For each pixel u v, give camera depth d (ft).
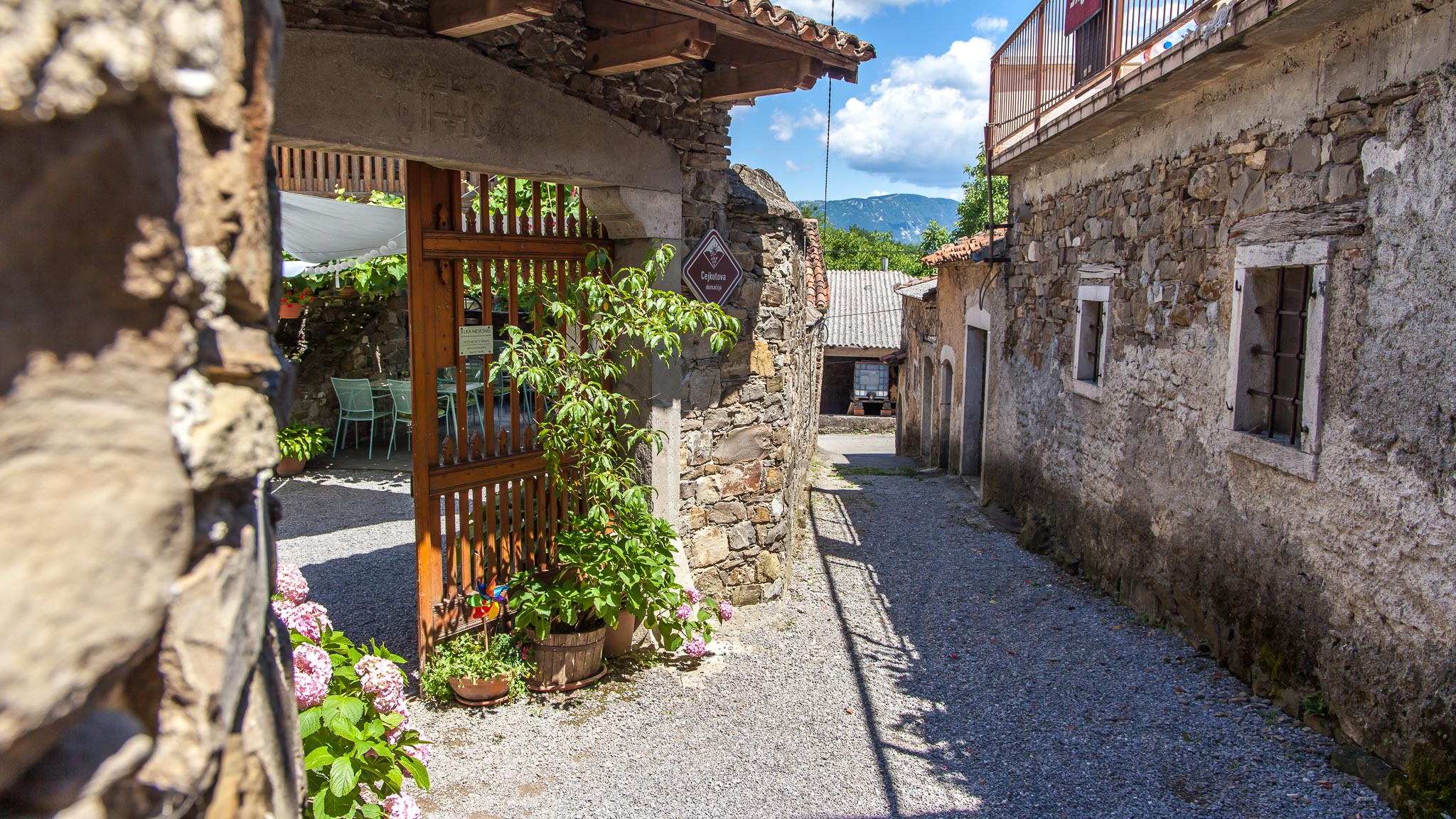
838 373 81.20
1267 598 14.12
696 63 16.35
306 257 23.68
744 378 18.40
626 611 15.48
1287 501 13.58
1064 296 23.76
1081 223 22.58
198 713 3.24
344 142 11.27
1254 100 14.52
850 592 20.33
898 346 75.97
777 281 18.85
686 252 16.63
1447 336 10.41
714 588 18.37
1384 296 11.45
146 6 2.89
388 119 11.67
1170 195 17.49
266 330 3.77
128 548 2.85
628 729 13.28
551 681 14.28
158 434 3.06
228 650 3.37
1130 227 19.38
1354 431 12.00
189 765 3.22
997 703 14.49
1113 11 18.81
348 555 21.99
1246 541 14.74
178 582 3.21
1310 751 12.29
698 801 11.34
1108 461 20.47
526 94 13.39
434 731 13.02
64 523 2.72
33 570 2.62
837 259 142.82
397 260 30.40
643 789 11.59
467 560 14.61
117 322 3.02
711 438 17.88
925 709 14.28
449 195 13.70
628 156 15.11
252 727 3.80
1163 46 21.36
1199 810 11.18
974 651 16.84
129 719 3.07
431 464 13.93
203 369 3.39
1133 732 13.37
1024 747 12.95
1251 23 12.55
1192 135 16.62
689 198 16.60
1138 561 18.79
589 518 14.58
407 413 31.91
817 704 14.35
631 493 14.15
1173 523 17.28
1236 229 14.99
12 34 2.52
